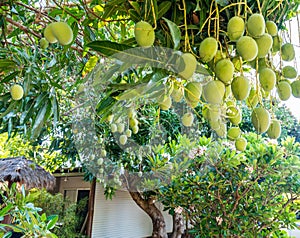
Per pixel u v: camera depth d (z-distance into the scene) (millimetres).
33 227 1616
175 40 549
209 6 609
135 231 5750
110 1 731
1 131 1879
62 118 2836
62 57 1598
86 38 1247
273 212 2344
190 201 2449
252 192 2344
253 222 2326
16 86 1235
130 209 5746
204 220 2420
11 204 1610
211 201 2414
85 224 5207
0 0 1264
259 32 549
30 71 1267
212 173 2305
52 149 3725
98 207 5270
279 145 2461
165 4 630
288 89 616
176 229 3828
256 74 603
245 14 568
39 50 1576
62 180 6535
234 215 2309
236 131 712
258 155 2301
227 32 572
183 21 646
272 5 609
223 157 2199
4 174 3900
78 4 1208
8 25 1654
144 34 568
